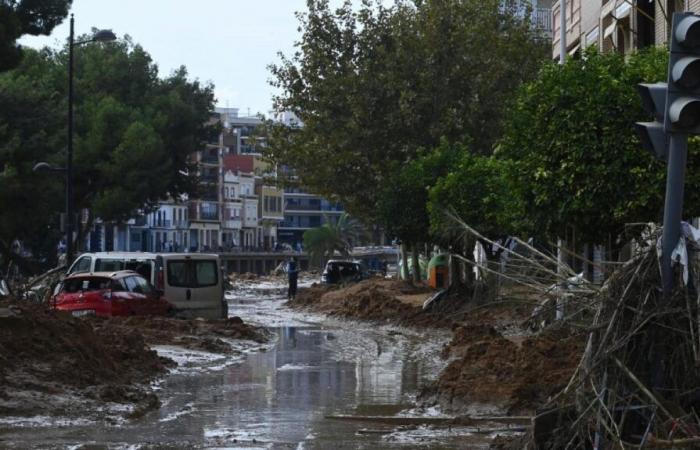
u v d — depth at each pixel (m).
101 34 66.62
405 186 64.12
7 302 29.88
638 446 14.45
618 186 31.97
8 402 22.70
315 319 65.12
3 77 90.38
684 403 15.62
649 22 50.69
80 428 20.97
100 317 43.44
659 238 15.84
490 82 72.62
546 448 15.62
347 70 75.19
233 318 47.84
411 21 74.06
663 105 15.67
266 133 79.25
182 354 36.06
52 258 109.31
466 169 53.41
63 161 87.88
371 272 124.06
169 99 121.44
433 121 73.06
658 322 15.59
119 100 120.31
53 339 27.03
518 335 36.25
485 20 74.19
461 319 51.03
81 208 112.38
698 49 15.38
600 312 15.82
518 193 34.19
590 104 32.19
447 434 20.28
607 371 15.35
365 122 74.06
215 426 21.34
